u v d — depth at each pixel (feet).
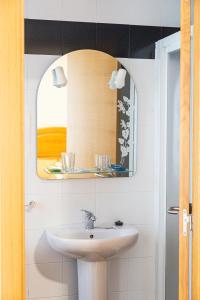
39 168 6.34
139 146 6.77
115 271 6.76
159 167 6.72
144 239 6.85
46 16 6.35
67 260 6.54
